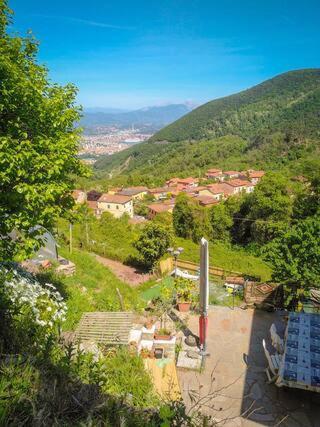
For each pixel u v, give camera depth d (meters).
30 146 6.27
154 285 16.80
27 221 6.48
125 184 101.00
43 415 2.24
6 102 6.26
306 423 7.02
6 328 3.63
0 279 5.44
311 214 33.53
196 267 19.47
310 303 12.18
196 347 9.70
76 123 7.96
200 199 67.81
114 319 8.58
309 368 7.18
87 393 2.68
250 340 10.22
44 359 3.11
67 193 8.29
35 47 7.40
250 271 21.94
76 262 15.65
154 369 7.75
